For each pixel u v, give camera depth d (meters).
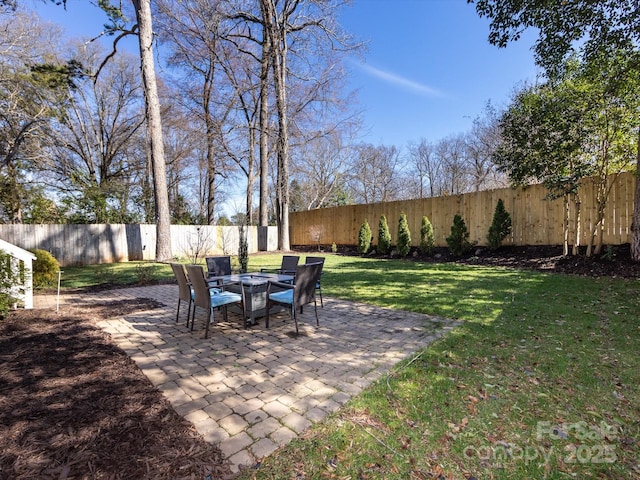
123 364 2.82
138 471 1.54
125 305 5.11
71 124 16.83
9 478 1.48
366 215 13.75
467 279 6.54
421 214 11.81
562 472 1.54
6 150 12.18
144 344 3.37
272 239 16.27
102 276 8.21
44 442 1.73
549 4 5.26
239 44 15.00
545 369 2.56
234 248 14.77
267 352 3.13
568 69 6.21
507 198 9.34
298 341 3.43
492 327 3.61
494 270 7.58
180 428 1.90
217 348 3.26
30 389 2.32
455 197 10.80
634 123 6.05
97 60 16.64
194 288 3.79
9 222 12.70
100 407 2.10
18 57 11.32
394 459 1.64
